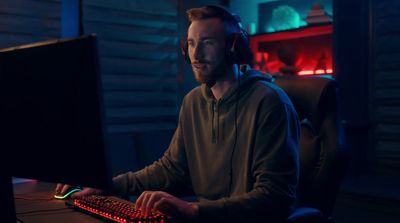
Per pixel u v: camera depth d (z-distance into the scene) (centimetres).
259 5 533
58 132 98
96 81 90
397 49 409
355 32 420
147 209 117
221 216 124
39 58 98
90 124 92
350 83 421
